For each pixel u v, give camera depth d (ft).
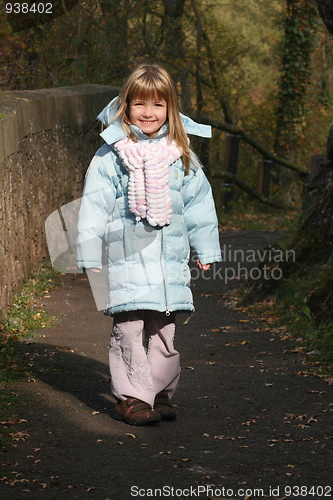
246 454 12.14
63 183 32.83
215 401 15.24
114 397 13.99
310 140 83.61
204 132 13.96
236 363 18.28
